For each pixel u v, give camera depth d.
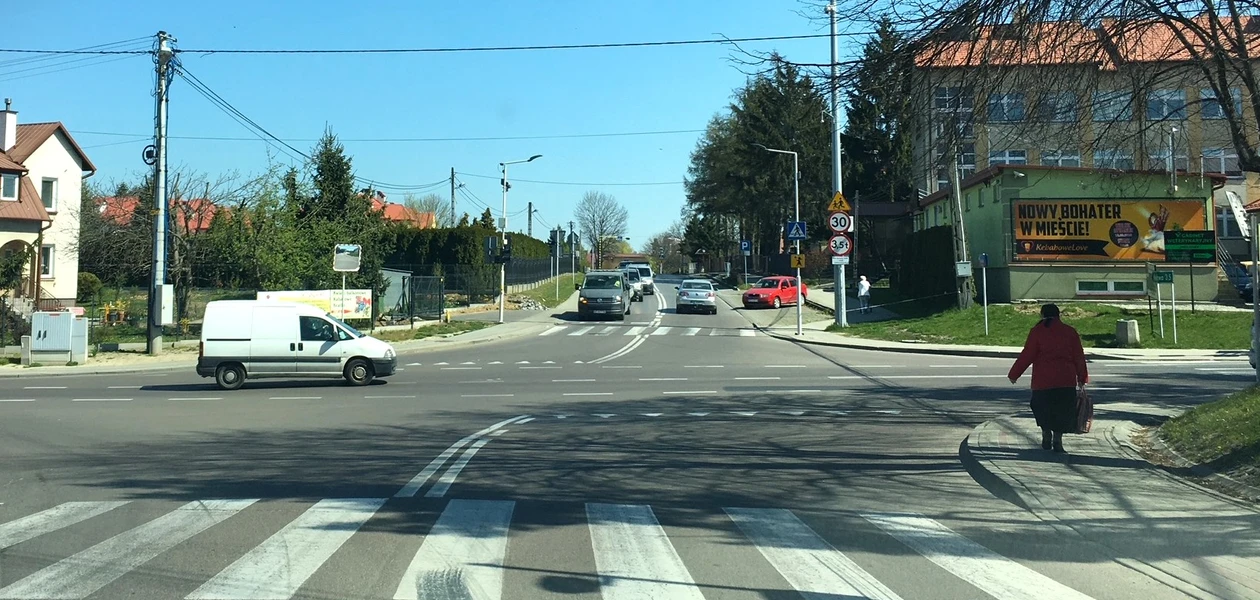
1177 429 10.23
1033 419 12.04
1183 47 9.35
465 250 53.66
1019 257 31.88
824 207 56.62
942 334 28.61
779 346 28.36
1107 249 31.34
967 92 9.22
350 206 40.88
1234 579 5.61
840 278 32.97
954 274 34.22
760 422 12.89
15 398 16.44
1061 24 8.75
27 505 7.62
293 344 18.08
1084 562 6.02
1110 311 28.83
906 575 5.70
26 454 10.31
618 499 7.96
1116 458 9.29
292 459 9.94
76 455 10.23
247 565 5.79
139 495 8.02
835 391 16.72
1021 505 7.73
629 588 5.37
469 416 13.63
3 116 40.16
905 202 52.97
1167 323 27.17
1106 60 9.16
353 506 7.57
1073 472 8.64
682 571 5.74
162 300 25.45
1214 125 10.73
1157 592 5.39
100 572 5.64
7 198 38.88
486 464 9.64
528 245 74.56
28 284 38.47
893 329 30.61
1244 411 9.80
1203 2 8.91
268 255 33.47
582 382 18.72
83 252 47.16
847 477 9.05
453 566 5.80
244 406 14.99
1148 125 9.96
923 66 8.99
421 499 7.88
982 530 6.92
